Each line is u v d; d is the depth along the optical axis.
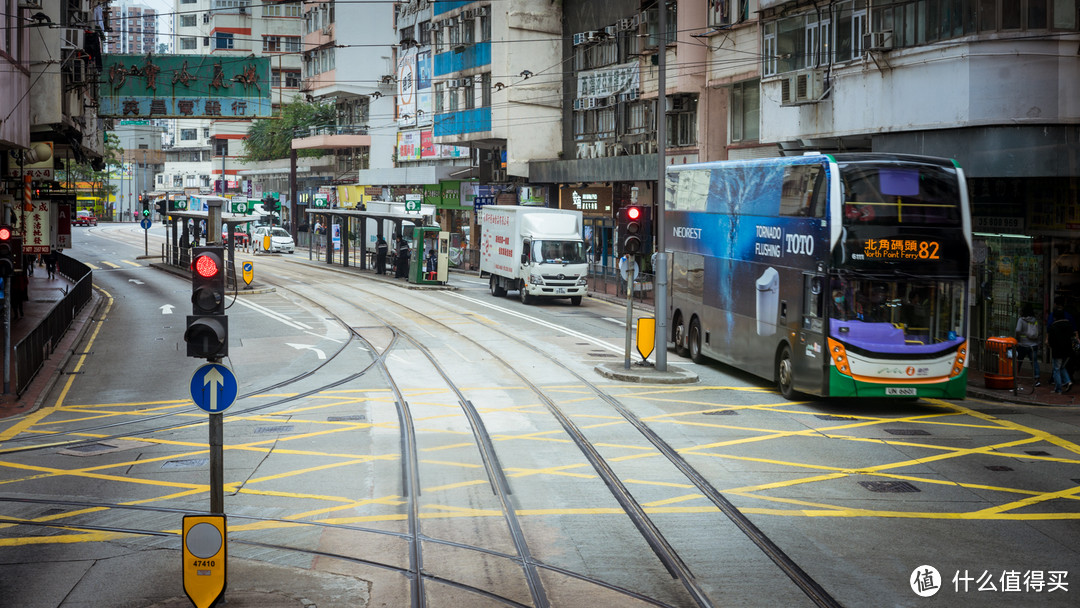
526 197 53.81
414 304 40.41
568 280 39.97
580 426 17.97
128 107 41.06
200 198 64.12
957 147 24.89
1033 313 24.27
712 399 20.80
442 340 30.09
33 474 14.95
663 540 11.48
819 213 19.25
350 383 23.05
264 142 96.88
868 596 9.66
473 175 62.31
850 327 18.88
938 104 25.08
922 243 18.95
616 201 47.78
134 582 10.20
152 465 15.48
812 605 9.44
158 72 41.22
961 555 10.93
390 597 9.66
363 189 74.56
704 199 25.92
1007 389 21.56
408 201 53.19
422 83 67.69
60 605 9.52
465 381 23.03
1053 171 23.56
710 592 9.80
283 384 23.09
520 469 14.88
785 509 12.75
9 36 27.58
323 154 86.25
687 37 39.41
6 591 9.94
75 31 34.41
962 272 19.09
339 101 84.44
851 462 15.27
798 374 20.05
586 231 50.84
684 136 41.31
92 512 12.88
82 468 15.33
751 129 36.34
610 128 48.53
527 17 52.97
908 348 18.84
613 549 11.16
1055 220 24.06
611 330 32.69
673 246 28.52
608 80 47.22
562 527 12.01
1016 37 23.67
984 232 25.91
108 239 92.12
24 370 22.09
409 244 51.66
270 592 9.80
